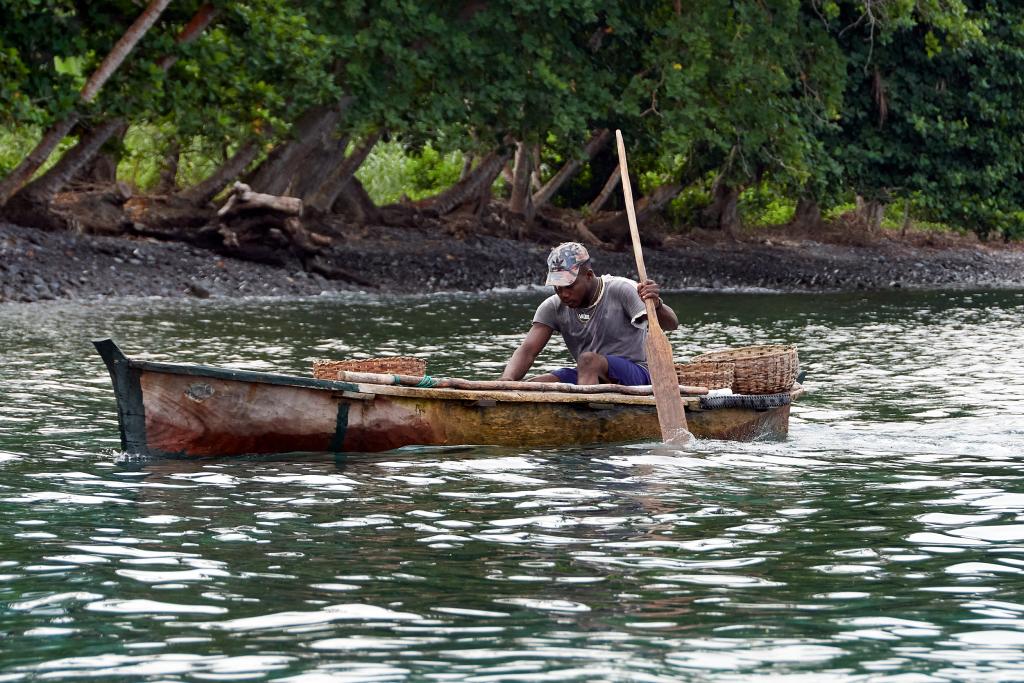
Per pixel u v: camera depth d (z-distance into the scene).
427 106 105.12
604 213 146.25
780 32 114.88
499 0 102.56
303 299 89.69
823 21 121.44
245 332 65.31
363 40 95.69
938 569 21.36
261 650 17.17
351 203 120.44
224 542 22.92
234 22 82.44
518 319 77.50
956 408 41.72
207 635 17.80
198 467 29.59
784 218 169.88
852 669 16.53
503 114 108.62
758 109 117.44
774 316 84.69
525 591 19.92
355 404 31.36
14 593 19.73
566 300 35.12
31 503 25.84
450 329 70.25
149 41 79.88
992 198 138.12
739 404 34.91
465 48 100.25
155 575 20.77
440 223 124.31
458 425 32.66
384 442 31.83
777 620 18.55
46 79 76.00
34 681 16.05
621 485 28.34
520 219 129.75
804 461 31.70
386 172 157.00
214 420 30.31
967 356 58.84
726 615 18.75
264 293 91.00
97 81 76.56
